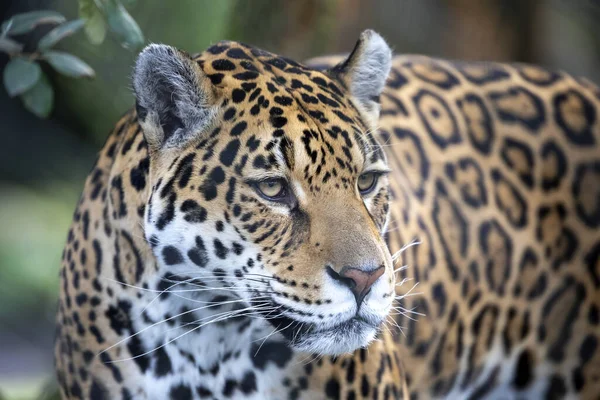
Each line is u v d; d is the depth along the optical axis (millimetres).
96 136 19328
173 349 7402
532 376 9719
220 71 7039
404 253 8438
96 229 7508
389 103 8953
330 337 6734
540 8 17484
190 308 7266
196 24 13117
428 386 9008
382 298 6715
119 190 7309
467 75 9625
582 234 9648
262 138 6629
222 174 6695
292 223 6695
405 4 16188
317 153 6641
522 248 9344
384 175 7352
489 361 9414
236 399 7547
